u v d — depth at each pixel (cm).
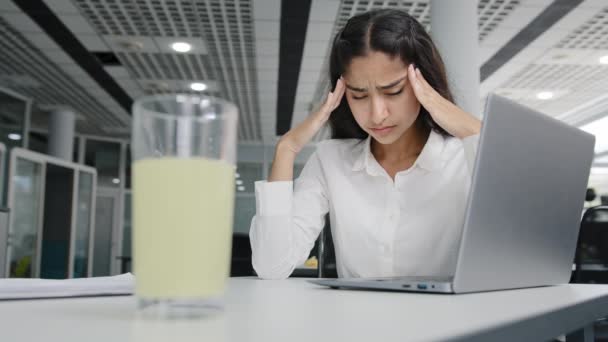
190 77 663
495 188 69
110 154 1022
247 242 314
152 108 39
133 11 481
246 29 514
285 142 128
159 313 41
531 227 78
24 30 534
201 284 41
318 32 519
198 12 479
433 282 69
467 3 376
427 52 117
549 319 51
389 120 115
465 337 37
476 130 106
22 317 45
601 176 942
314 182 145
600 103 753
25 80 689
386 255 129
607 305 70
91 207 852
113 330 37
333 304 55
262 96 740
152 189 39
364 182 135
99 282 67
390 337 35
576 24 504
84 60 613
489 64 617
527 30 518
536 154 75
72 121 841
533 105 788
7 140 719
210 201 40
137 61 612
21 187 659
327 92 144
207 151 40
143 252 40
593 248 209
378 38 109
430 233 127
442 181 129
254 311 48
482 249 69
